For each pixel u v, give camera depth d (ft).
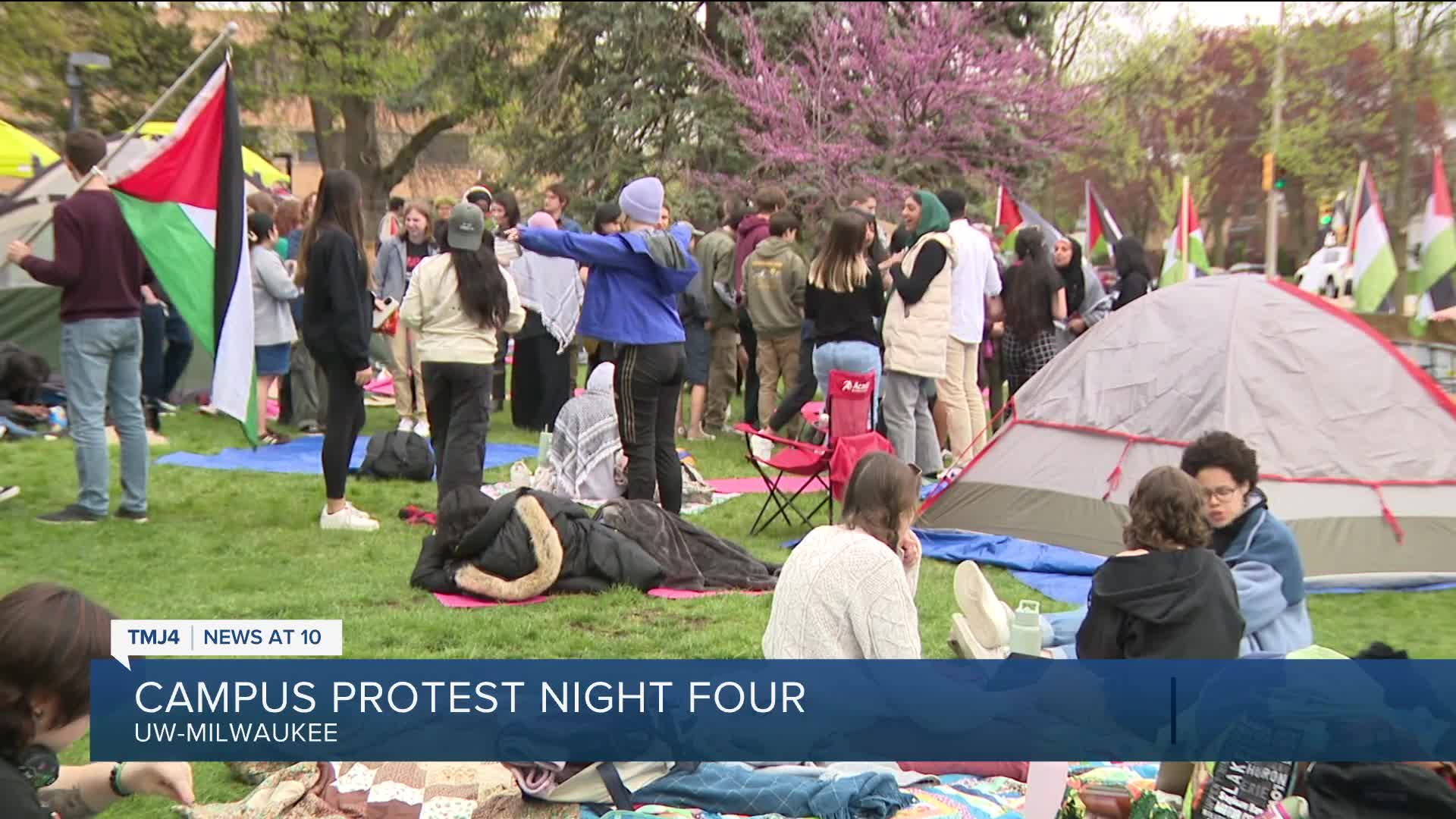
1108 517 23.89
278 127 91.66
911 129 68.64
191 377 43.34
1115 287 35.70
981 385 39.27
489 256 24.23
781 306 35.14
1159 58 116.98
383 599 20.40
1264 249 151.23
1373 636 19.74
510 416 42.29
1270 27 105.70
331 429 24.82
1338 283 78.38
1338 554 22.39
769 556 24.14
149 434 34.96
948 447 34.53
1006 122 69.51
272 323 34.86
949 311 29.09
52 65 47.65
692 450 35.91
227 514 26.09
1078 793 12.40
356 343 24.08
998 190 70.79
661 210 24.03
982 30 71.51
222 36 23.77
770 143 65.92
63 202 23.67
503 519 20.79
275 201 44.50
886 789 13.55
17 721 7.58
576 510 21.72
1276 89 100.63
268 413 41.42
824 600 13.93
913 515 14.48
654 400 23.99
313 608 19.70
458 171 103.24
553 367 37.78
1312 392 23.11
